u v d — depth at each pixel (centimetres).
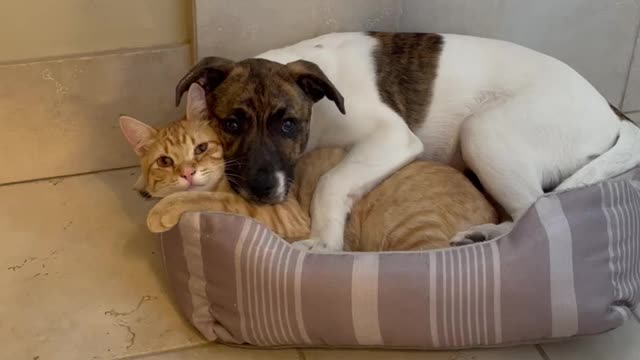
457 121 132
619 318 117
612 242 116
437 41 133
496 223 128
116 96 144
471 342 116
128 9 140
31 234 136
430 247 122
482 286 113
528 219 115
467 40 133
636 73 161
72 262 132
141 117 147
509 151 127
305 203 130
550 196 116
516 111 127
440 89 131
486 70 131
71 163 147
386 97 130
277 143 120
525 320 114
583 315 115
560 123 128
